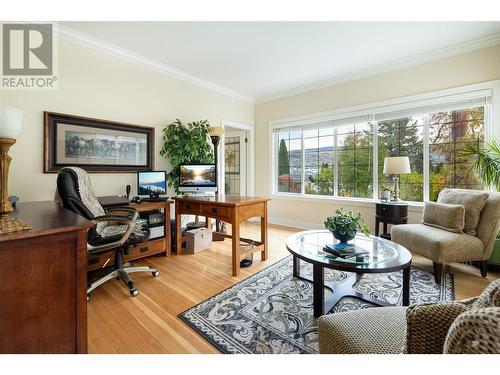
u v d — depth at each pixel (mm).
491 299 585
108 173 2879
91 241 1828
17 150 2268
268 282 2193
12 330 924
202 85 3975
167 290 2041
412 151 3297
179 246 2965
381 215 3104
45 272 989
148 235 2369
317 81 3992
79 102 2633
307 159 4363
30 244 951
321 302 1626
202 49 2932
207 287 2098
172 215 3537
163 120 3436
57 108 2484
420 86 3152
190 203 2807
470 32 2598
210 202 2539
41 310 983
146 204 2605
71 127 2566
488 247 2256
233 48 2906
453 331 498
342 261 1583
